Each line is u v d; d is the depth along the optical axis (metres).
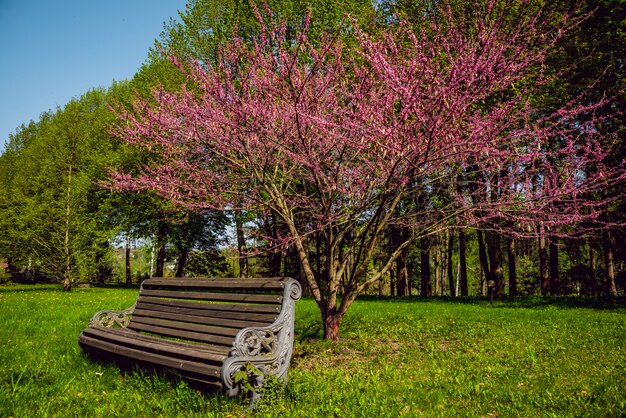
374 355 5.86
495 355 5.75
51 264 19.45
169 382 3.88
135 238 24.62
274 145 6.57
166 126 7.02
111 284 27.55
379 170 6.22
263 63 6.66
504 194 6.43
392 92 5.76
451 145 5.24
